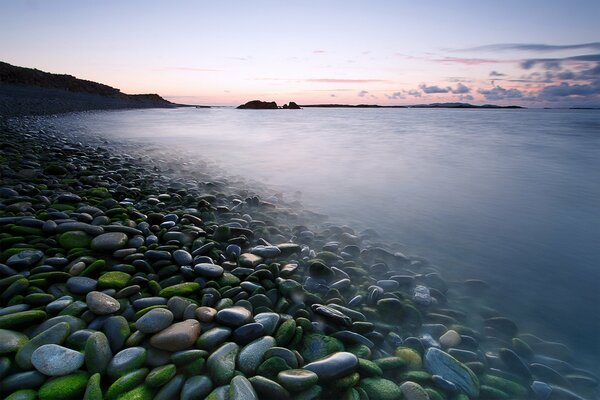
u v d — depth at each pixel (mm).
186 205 6992
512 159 15344
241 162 14164
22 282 3479
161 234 5152
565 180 11141
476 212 7934
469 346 3498
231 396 2434
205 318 3225
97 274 3984
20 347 2717
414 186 10344
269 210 7301
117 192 7160
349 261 5020
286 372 2697
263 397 2559
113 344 2908
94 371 2617
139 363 2727
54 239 4551
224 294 3764
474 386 2934
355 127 36969
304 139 23719
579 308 4434
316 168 13094
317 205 8414
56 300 3348
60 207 5777
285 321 3348
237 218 6328
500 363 3314
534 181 11008
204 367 2775
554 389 3012
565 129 33938
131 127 27609
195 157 14688
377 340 3383
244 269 4355
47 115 29656
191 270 4137
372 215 7695
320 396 2623
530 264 5523
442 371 3023
